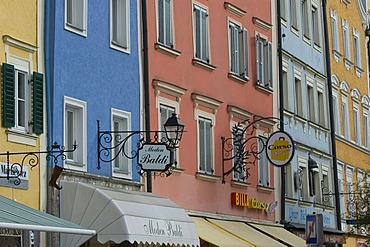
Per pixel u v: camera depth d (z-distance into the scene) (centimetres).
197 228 3822
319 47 6003
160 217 3294
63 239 3053
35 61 3069
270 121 4912
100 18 3419
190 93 4084
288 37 5362
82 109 3275
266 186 4809
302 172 5462
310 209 5522
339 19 6494
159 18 3862
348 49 6662
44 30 3120
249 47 4766
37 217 2673
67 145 3244
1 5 2928
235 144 4400
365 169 6844
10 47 2958
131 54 3622
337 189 6044
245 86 4678
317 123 5791
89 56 3334
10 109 2909
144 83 3697
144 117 3678
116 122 3538
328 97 6091
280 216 4988
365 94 7006
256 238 4231
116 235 3061
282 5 5338
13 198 2900
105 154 3384
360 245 6412
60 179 3117
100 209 3083
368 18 7188
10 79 2922
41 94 3062
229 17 4541
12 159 2909
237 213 4475
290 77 5362
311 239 3878
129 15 3631
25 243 2944
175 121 3356
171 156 3341
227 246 3772
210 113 4256
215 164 4266
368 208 5709
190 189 4025
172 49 3919
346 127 6488
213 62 4331
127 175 3531
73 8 3325
